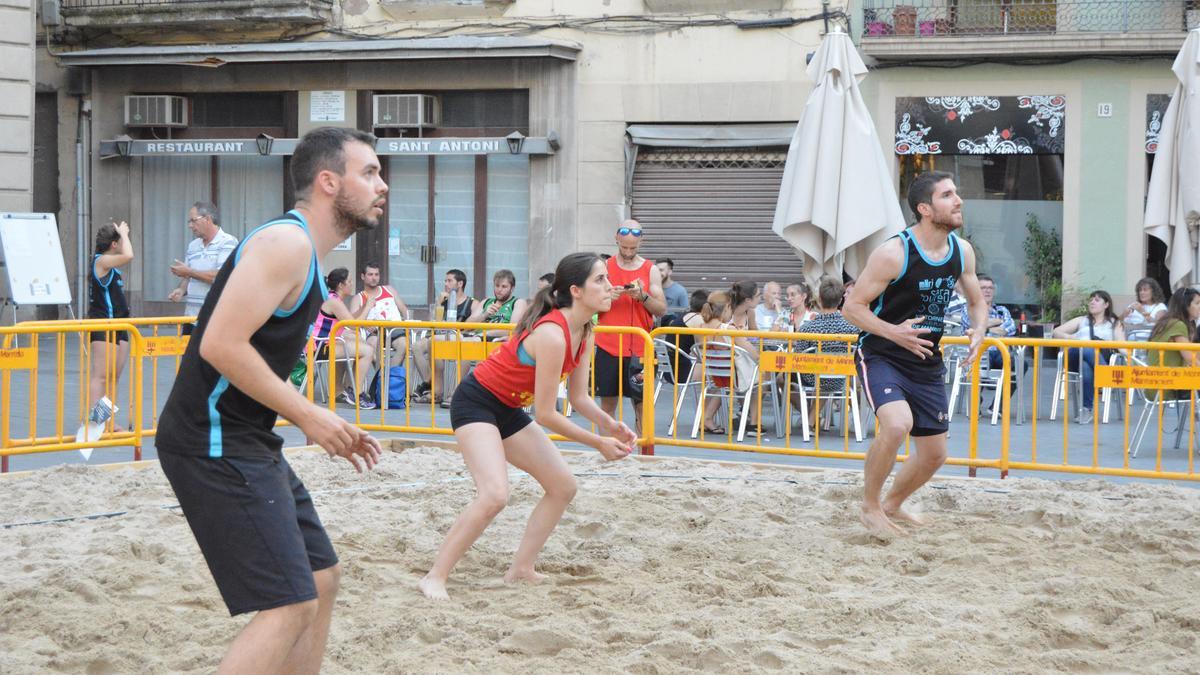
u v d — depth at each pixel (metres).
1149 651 5.49
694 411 13.04
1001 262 20.64
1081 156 20.03
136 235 23.83
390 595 6.43
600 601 6.30
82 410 10.41
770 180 20.86
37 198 24.05
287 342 3.97
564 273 6.32
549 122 21.62
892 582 6.72
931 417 7.82
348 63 22.47
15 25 20.45
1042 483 9.67
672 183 21.33
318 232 4.07
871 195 15.16
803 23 20.62
